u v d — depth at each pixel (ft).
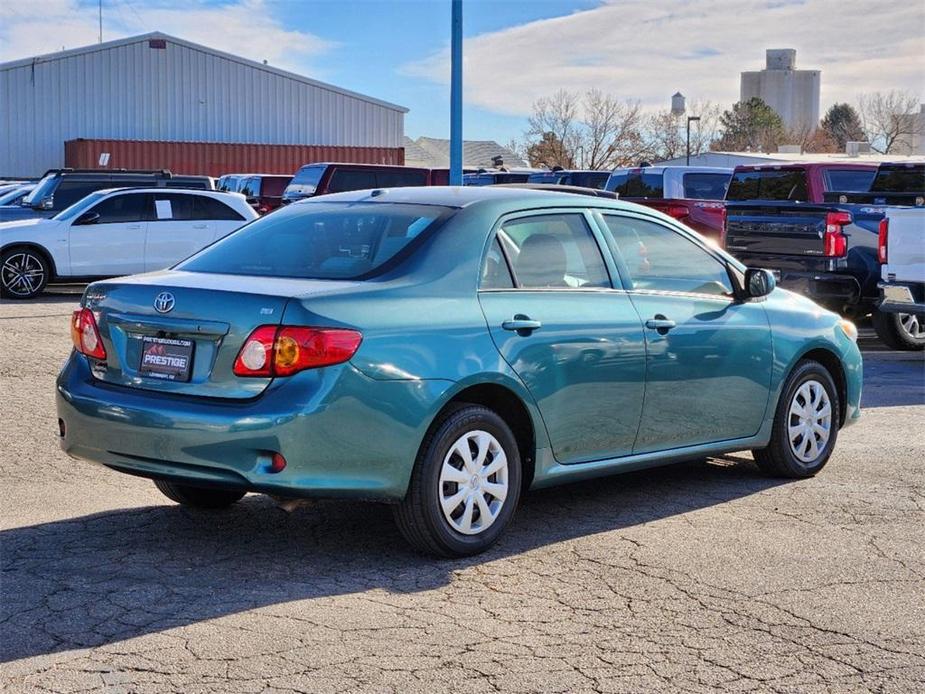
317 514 21.07
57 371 36.37
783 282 44.65
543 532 20.13
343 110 198.08
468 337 18.25
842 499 22.71
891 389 36.19
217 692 13.24
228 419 16.76
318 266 18.85
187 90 188.55
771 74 405.39
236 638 14.88
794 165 49.65
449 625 15.53
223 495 21.33
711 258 22.91
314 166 82.74
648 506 22.04
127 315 18.21
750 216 46.29
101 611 15.79
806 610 16.44
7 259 59.67
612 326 20.27
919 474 24.93
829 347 24.63
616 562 18.45
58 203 70.44
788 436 23.94
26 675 13.62
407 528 18.11
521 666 14.21
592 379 19.94
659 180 68.54
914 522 21.08
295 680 13.61
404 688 13.47
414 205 19.83
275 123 194.08
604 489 23.39
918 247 39.78
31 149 180.96
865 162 50.29
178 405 17.30
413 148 247.91
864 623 15.98
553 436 19.56
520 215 19.92
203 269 19.54
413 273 18.29
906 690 13.82
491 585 17.24
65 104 181.98
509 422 19.57
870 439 28.68
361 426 17.07
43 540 19.15
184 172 163.63
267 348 16.88
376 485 17.35
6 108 178.81
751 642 15.20
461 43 56.85
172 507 21.40
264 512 21.16
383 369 17.21
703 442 22.30
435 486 17.93
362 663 14.17
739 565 18.40
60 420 18.93
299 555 18.56
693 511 21.70
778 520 21.12
